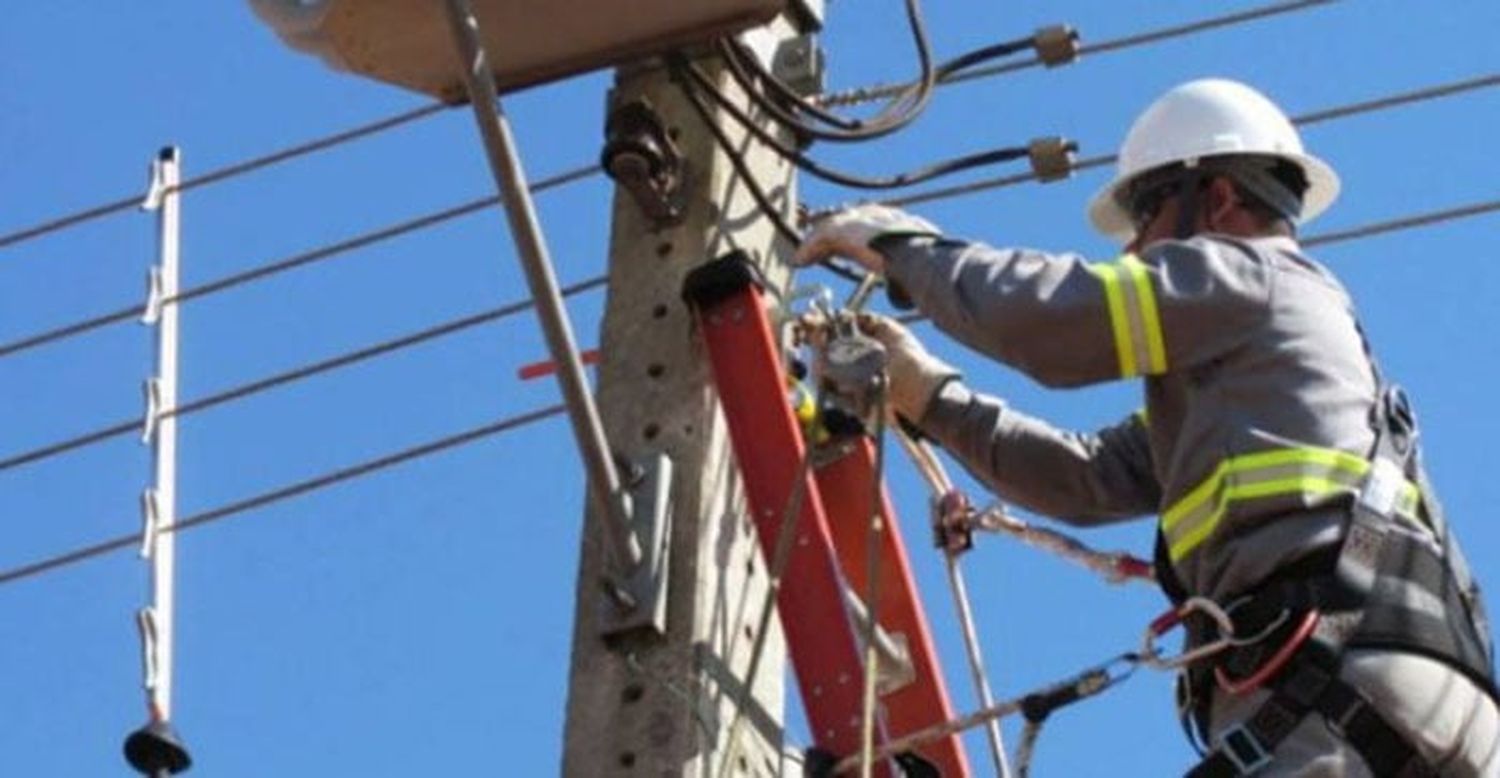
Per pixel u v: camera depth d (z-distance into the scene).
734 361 7.61
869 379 7.34
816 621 7.30
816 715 7.23
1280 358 6.55
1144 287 6.59
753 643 7.50
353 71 8.09
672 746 7.20
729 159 8.08
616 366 7.80
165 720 7.88
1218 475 6.48
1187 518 6.53
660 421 7.66
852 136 8.28
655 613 7.34
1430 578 6.38
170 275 9.93
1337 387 6.53
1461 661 6.32
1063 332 6.59
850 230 6.98
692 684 7.27
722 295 7.69
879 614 7.62
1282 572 6.36
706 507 7.53
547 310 6.98
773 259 8.07
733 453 7.58
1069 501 7.52
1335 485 6.41
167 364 9.66
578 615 7.45
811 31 8.60
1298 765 6.20
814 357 7.69
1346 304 6.73
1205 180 7.04
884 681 7.55
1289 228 7.03
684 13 7.95
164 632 8.83
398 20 7.91
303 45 8.02
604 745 7.25
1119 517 7.51
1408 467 6.54
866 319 7.73
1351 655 6.27
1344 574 6.32
